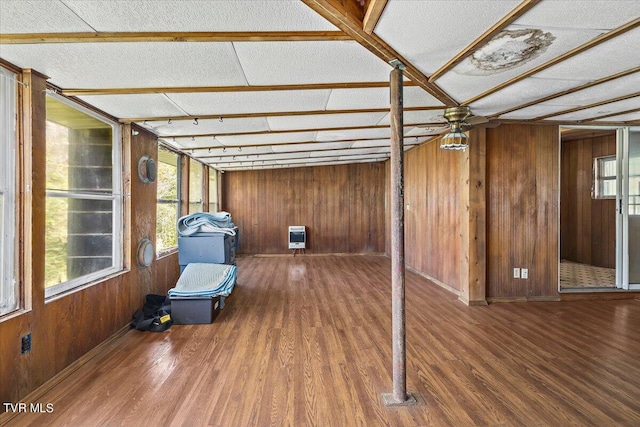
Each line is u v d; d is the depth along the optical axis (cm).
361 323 330
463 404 196
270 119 325
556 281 403
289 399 202
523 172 398
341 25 156
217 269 389
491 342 283
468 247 388
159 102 266
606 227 591
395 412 189
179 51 181
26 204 205
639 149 410
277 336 299
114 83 226
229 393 208
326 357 256
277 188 771
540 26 161
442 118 347
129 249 323
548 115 354
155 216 379
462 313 359
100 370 238
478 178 388
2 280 196
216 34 163
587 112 340
